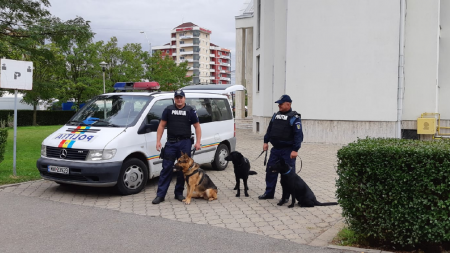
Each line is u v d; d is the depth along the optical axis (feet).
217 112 31.65
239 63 88.63
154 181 27.37
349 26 48.96
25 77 27.20
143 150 23.95
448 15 53.78
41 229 16.76
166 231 16.61
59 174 22.44
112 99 26.00
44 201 21.61
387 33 47.83
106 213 19.35
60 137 23.39
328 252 14.29
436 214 13.07
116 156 22.12
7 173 28.09
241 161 22.63
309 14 50.37
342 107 49.93
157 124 24.22
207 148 29.81
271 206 20.92
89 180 21.77
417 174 13.17
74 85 98.99
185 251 14.33
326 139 50.78
